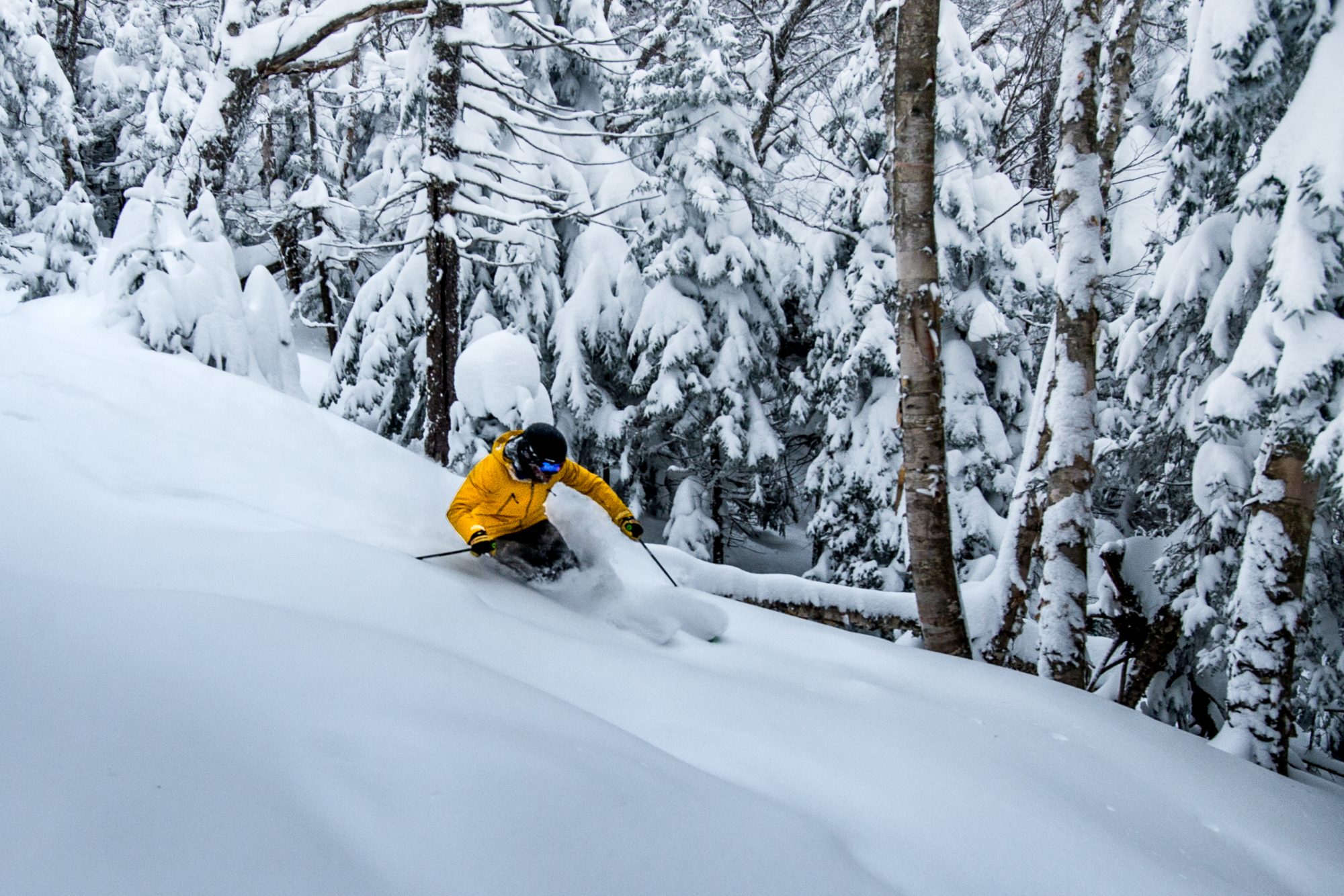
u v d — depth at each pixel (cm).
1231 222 572
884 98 859
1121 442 759
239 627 220
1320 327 429
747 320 1207
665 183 1161
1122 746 349
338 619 264
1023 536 669
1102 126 800
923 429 550
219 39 1124
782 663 386
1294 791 353
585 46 1285
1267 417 468
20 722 153
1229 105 505
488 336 827
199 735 165
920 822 242
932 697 382
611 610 412
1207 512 568
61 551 264
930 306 546
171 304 745
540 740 201
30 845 125
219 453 452
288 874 135
